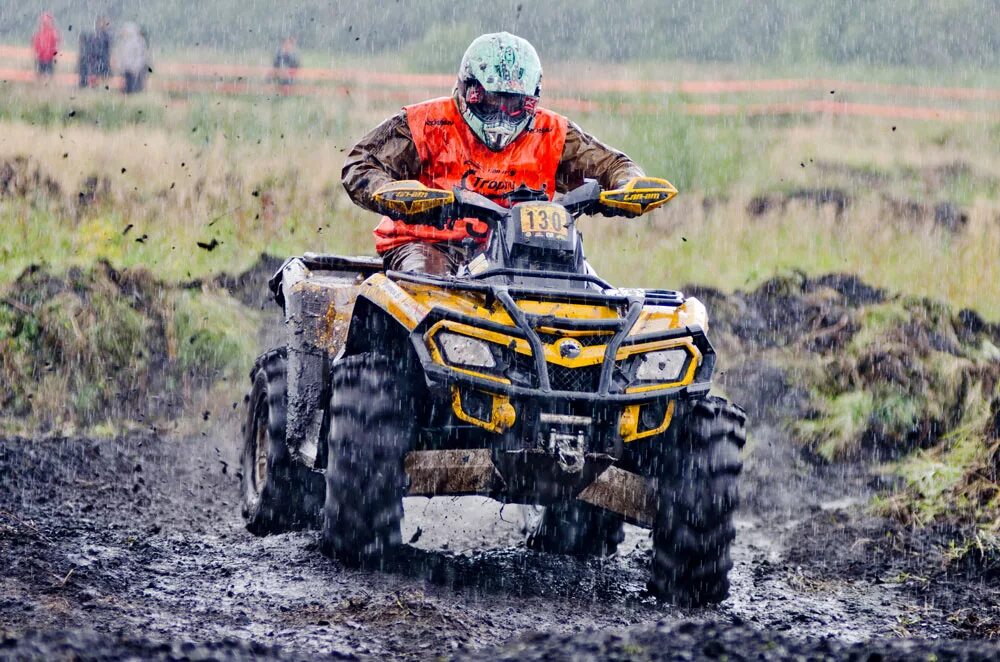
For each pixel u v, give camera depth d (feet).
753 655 43.52
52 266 112.06
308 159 164.35
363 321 62.28
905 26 429.79
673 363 59.82
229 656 43.60
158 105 219.20
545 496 60.13
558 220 62.80
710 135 216.74
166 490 82.33
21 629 46.42
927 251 138.82
